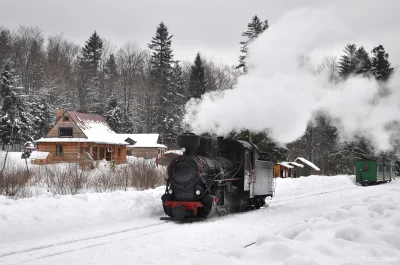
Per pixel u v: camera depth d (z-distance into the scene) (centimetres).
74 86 7331
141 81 7319
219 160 1518
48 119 5906
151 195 1548
